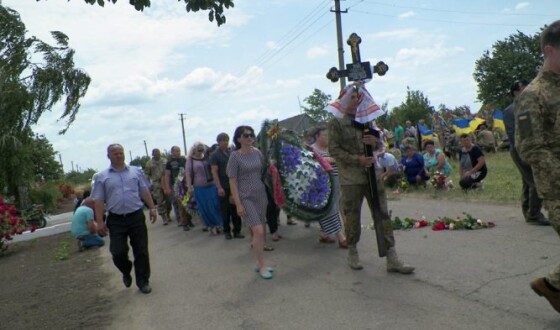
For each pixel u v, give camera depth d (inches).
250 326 182.2
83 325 211.3
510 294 176.1
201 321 195.5
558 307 142.6
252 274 253.3
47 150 1508.4
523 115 139.3
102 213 248.5
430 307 174.2
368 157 215.9
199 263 298.5
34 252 462.6
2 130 893.8
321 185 295.7
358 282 214.4
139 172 257.9
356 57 219.6
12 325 222.4
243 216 247.1
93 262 363.9
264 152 309.7
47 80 938.7
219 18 236.2
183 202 431.5
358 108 218.8
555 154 137.6
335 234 302.0
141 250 249.1
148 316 211.5
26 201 912.3
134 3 223.8
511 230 268.2
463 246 247.3
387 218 219.9
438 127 855.1
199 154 400.8
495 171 563.8
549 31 136.9
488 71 1952.5
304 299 202.8
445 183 457.7
